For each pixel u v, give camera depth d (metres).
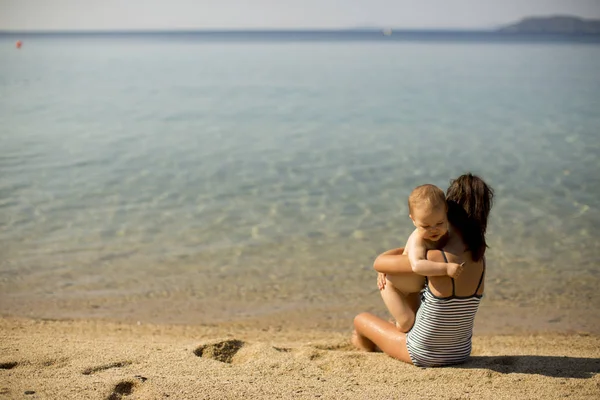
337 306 6.52
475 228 3.68
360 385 3.56
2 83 31.23
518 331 5.76
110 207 10.16
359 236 8.88
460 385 3.58
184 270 7.56
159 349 4.24
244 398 3.27
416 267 3.69
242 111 22.02
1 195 10.75
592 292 6.84
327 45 110.75
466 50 77.94
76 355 4.00
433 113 21.06
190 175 12.39
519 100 24.11
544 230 9.00
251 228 9.20
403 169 12.94
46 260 7.79
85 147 15.19
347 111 21.77
